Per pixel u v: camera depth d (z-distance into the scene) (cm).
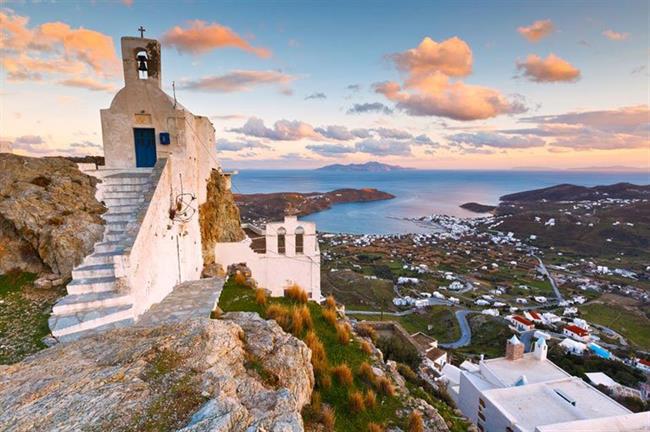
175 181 1334
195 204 1617
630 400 3095
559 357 4466
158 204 1127
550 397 1742
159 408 479
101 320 830
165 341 662
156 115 1411
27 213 1274
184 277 1403
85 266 997
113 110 1392
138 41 1371
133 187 1366
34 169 1448
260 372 677
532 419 1564
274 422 476
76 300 876
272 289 1988
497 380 2019
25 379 555
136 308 923
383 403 879
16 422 443
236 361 668
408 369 1348
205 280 1399
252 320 923
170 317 952
